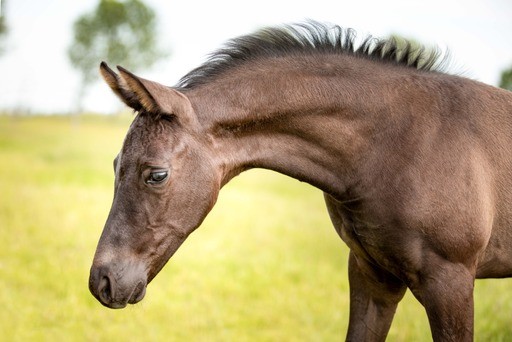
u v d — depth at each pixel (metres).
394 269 2.62
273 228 8.60
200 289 5.98
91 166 15.11
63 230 7.84
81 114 34.38
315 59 2.65
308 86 2.56
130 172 2.38
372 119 2.56
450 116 2.57
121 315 5.22
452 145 2.51
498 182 2.59
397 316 4.75
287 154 2.59
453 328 2.49
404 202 2.48
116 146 20.33
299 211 10.15
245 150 2.55
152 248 2.41
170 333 4.91
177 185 2.39
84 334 4.80
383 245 2.57
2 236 7.33
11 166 13.99
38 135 22.61
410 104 2.58
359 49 2.73
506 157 2.60
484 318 4.43
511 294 4.79
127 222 2.38
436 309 2.49
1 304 5.29
